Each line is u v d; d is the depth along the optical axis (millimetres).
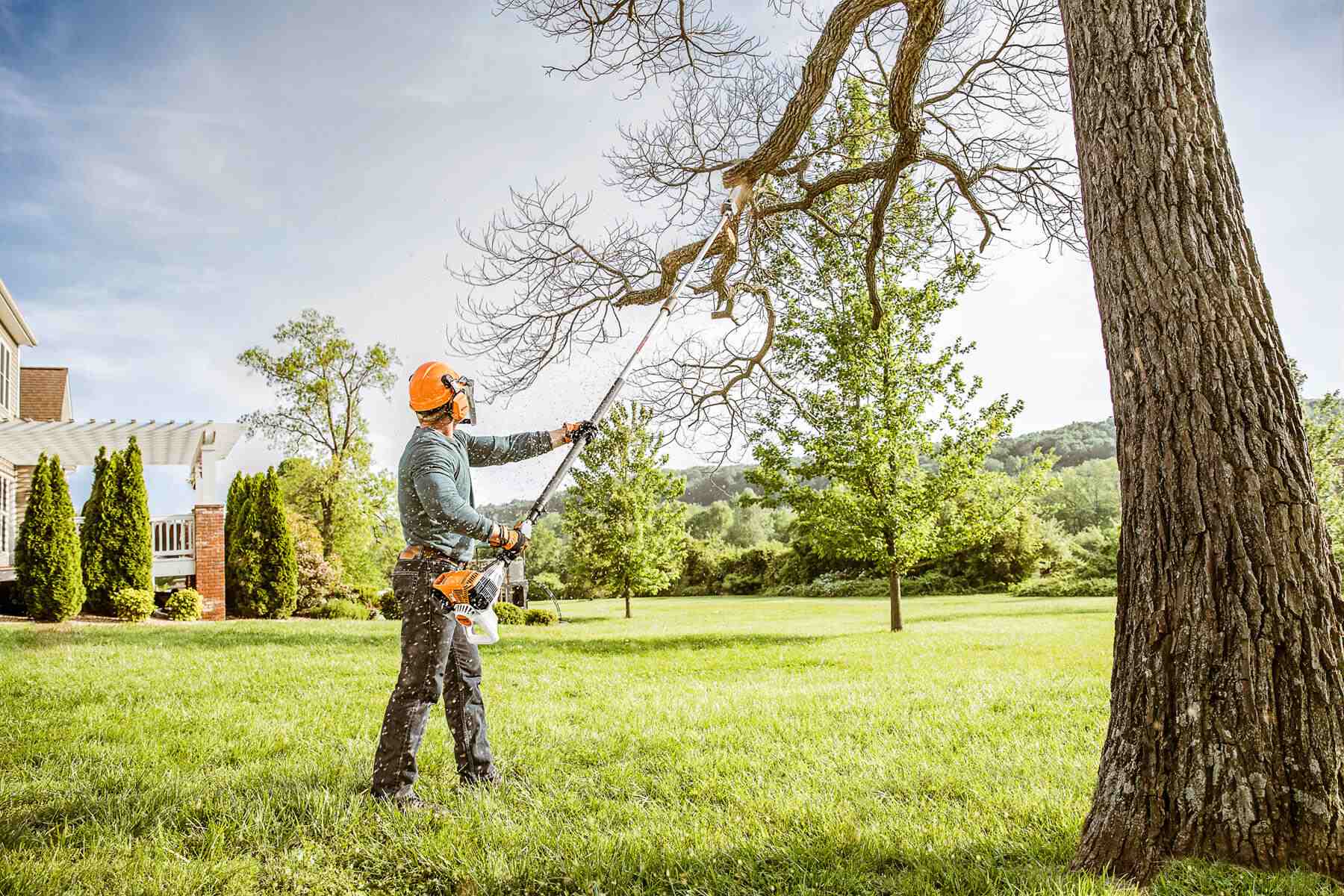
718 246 7828
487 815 3441
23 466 20531
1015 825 3275
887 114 9156
